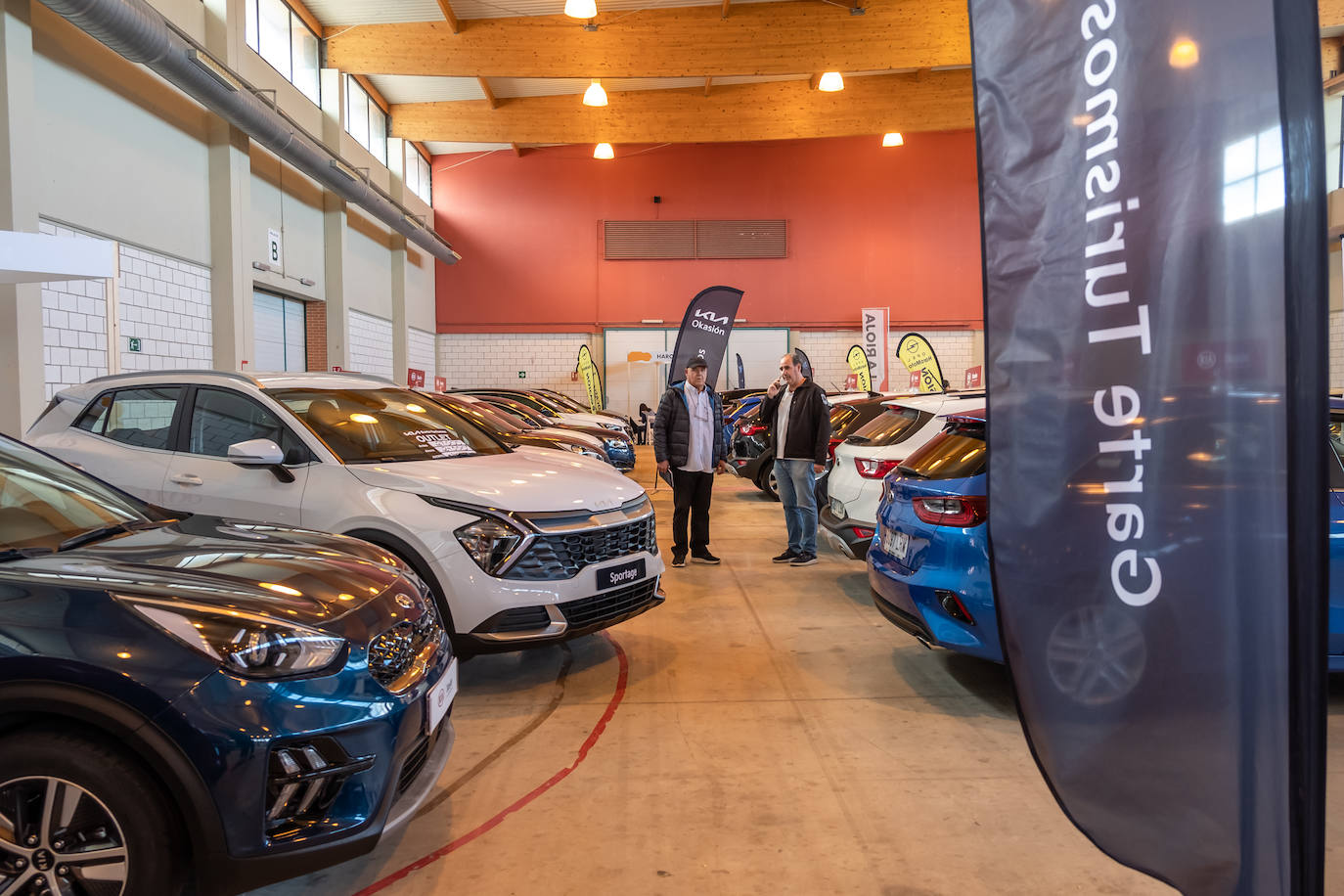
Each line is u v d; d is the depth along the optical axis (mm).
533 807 2668
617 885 2219
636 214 22719
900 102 18328
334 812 1939
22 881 1780
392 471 3736
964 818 2582
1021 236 1722
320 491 3684
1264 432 1369
